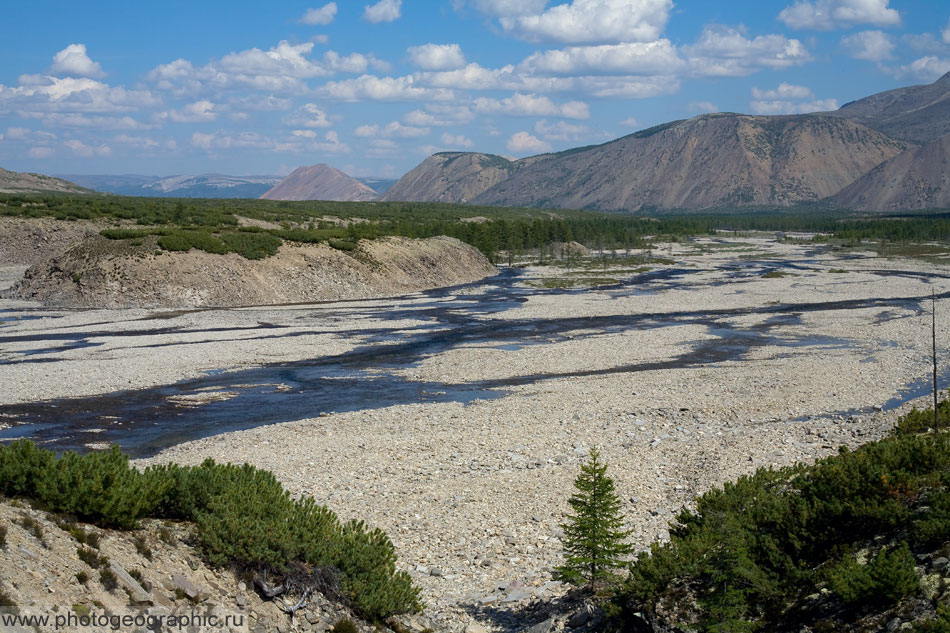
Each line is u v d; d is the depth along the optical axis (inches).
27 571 547.5
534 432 1534.2
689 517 855.7
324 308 3649.1
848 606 641.0
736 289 4347.9
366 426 1599.4
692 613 682.8
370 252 4576.8
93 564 594.6
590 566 776.3
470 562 924.0
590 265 6190.9
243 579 672.4
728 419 1628.9
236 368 2252.7
